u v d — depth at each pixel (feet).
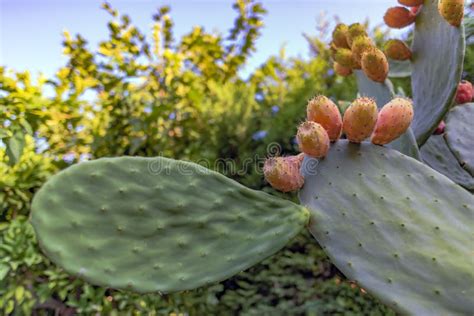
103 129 4.97
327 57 6.09
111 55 5.20
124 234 1.63
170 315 4.43
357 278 1.53
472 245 1.53
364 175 1.68
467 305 1.43
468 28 3.43
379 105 2.25
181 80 5.47
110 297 4.28
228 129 5.42
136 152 5.02
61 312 4.19
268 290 5.15
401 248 1.55
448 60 2.12
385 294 1.49
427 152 2.78
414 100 2.49
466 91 2.55
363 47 2.14
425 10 2.32
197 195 1.67
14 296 3.84
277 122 5.41
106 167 1.66
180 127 5.47
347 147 1.75
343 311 4.54
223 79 6.28
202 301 4.60
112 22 5.17
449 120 2.34
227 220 1.66
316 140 1.67
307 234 5.14
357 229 1.60
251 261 1.61
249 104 5.57
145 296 4.18
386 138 1.73
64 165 4.39
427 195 1.64
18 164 3.89
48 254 1.56
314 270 4.96
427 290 1.48
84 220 1.61
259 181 5.13
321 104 1.72
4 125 3.38
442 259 1.51
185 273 1.61
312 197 1.69
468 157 2.18
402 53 2.45
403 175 1.68
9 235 3.72
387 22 2.45
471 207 1.61
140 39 5.38
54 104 4.06
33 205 1.59
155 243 1.63
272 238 1.62
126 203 1.64
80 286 4.03
